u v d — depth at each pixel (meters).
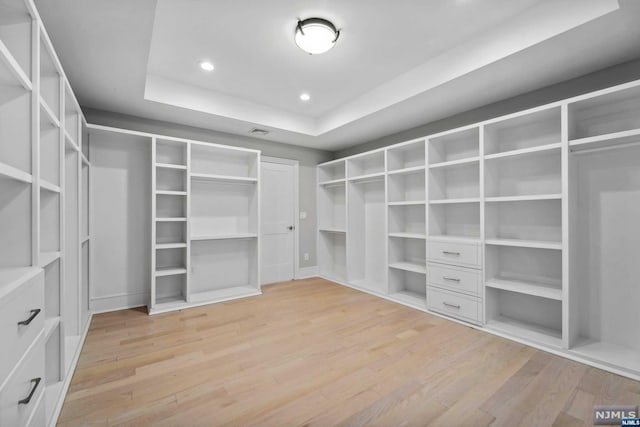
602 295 2.18
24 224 1.22
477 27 2.12
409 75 2.76
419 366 1.95
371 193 4.30
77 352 2.03
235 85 3.09
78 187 2.23
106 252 3.09
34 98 1.24
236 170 3.98
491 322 2.61
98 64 2.20
